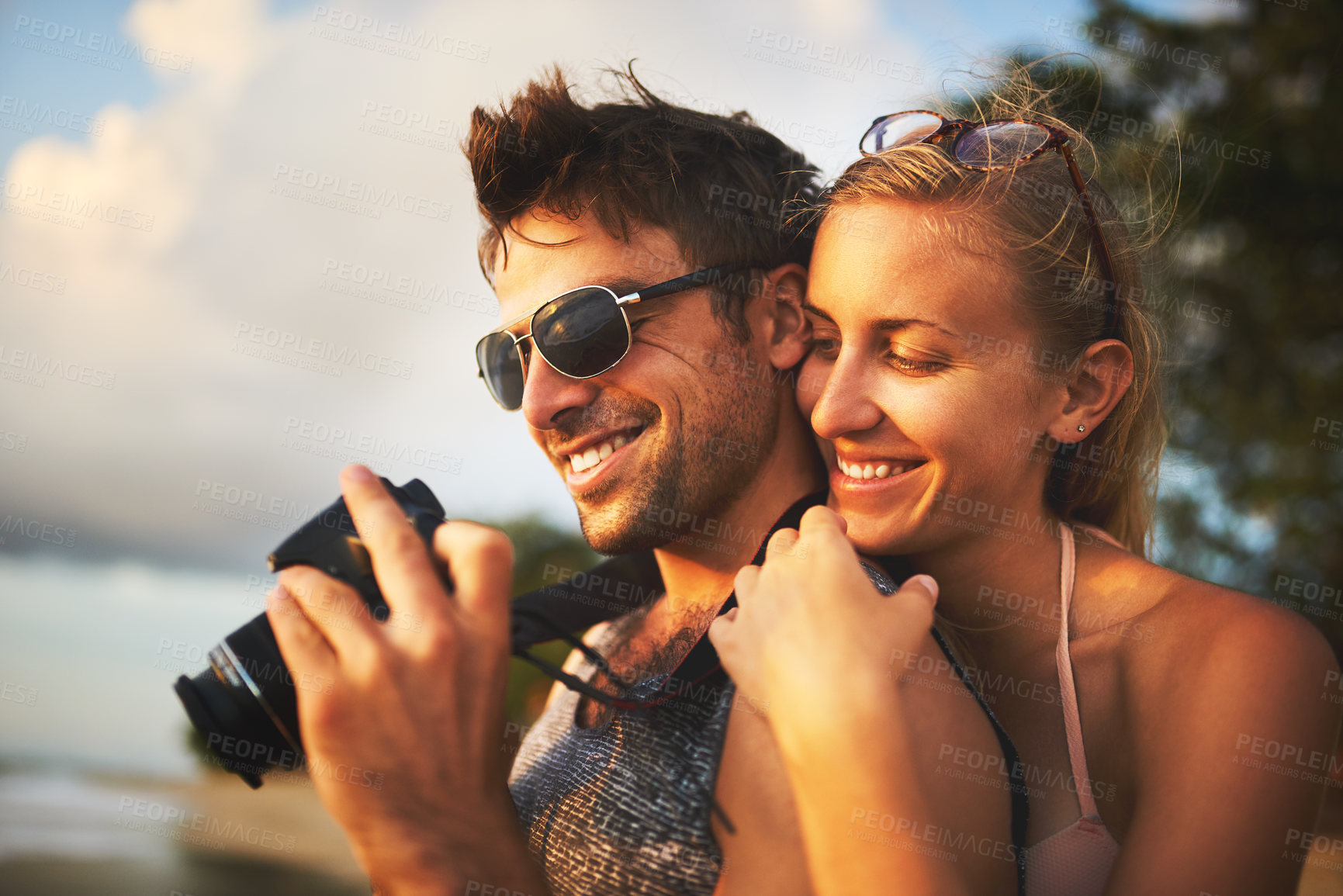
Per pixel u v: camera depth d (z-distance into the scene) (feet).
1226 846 3.95
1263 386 18.89
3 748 17.90
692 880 3.68
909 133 5.04
